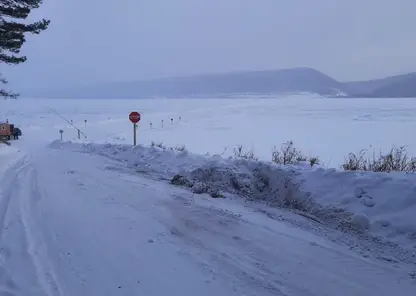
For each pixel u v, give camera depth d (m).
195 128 42.12
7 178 11.05
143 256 5.09
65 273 4.65
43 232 6.07
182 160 12.13
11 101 156.50
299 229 6.08
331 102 134.12
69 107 103.75
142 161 13.27
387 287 4.26
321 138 31.84
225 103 131.75
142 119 55.47
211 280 4.43
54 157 16.36
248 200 7.90
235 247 5.36
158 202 7.69
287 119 54.81
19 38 18.16
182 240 5.63
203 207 7.27
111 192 8.66
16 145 26.16
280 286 4.29
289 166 8.74
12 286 4.34
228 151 23.11
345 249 5.30
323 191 7.34
